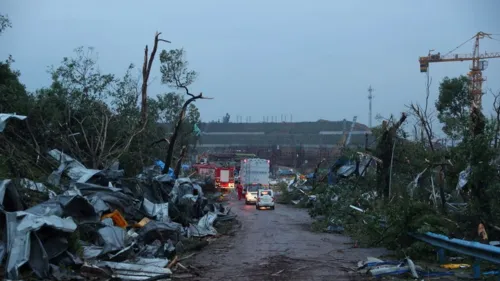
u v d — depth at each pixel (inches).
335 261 479.8
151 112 1240.8
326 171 1688.0
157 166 1005.8
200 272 421.4
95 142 912.3
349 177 1104.8
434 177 673.6
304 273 416.5
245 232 788.6
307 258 501.0
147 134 1071.0
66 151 800.9
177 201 759.7
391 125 866.1
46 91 924.0
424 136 855.7
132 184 709.3
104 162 845.8
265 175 2171.5
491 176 476.7
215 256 519.2
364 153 1036.5
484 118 511.2
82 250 390.6
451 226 467.5
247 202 1784.0
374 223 584.4
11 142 641.6
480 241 435.5
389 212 531.2
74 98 928.3
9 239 341.4
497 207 474.6
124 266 389.1
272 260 488.4
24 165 563.5
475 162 484.1
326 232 776.9
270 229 838.5
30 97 855.1
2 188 386.9
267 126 5068.9
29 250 336.2
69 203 423.2
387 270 394.9
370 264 426.0
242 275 408.2
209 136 4867.1
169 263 435.2
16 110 734.5
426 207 503.8
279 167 3814.0
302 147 4060.0
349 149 1193.4
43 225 350.9
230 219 950.4
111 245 421.1
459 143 534.9
